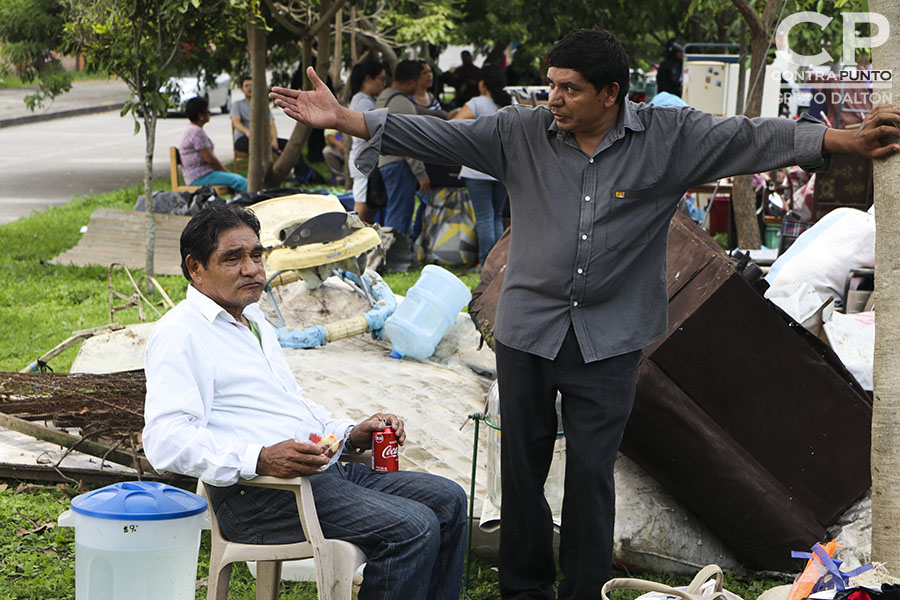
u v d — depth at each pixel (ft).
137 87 29.53
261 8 43.80
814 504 14.58
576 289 11.55
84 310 28.17
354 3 44.24
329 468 11.76
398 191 33.42
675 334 14.21
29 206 48.73
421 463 16.48
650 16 58.85
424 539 10.64
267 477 10.39
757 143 11.03
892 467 10.96
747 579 14.62
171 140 82.12
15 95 117.29
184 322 10.84
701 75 44.21
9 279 31.58
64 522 10.95
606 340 11.62
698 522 14.90
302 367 19.92
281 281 22.89
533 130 11.68
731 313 14.29
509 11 65.16
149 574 10.65
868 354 16.72
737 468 13.96
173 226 33.86
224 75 106.42
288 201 24.67
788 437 14.55
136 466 15.52
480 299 17.31
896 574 10.96
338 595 10.53
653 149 11.35
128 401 16.89
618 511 14.55
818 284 21.67
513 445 12.16
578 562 12.05
